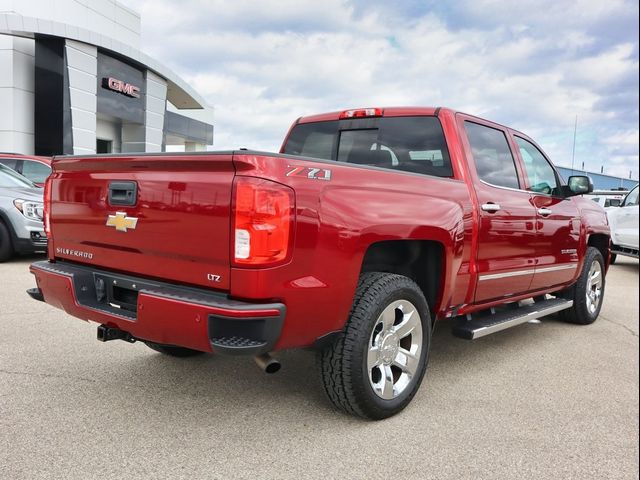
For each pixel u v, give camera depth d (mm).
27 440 2723
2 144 20750
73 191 3221
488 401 3449
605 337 5219
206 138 38594
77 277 3035
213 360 4059
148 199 2770
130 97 25141
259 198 2398
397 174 3131
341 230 2699
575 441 2908
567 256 5098
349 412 3014
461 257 3562
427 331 3330
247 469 2516
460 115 4039
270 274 2436
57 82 21016
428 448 2775
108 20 26594
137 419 3010
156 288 2668
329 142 4562
